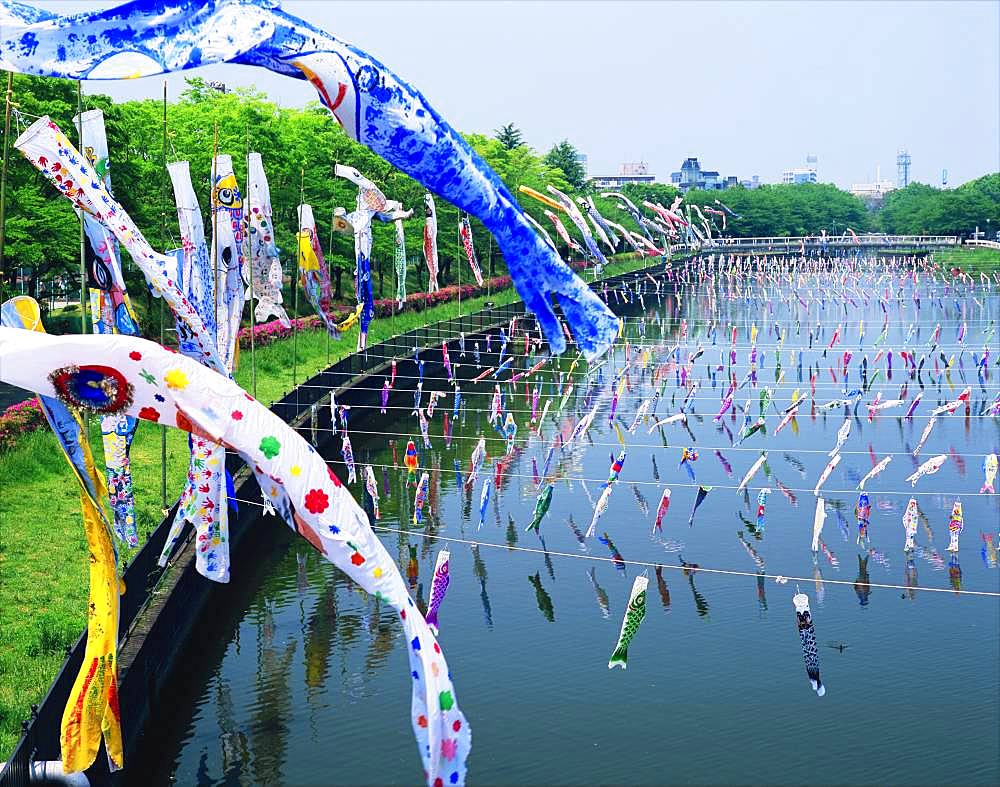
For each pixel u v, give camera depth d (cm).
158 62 1289
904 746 3697
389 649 4397
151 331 8488
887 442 7781
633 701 3997
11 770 2383
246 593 4969
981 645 4478
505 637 4553
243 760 3569
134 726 3419
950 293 18088
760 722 3853
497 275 16962
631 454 7544
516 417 8856
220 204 5159
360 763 3556
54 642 3612
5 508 4925
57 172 2403
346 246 11719
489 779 3472
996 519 6041
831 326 14125
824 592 5038
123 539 3406
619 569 5334
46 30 1302
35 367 1758
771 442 7831
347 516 1747
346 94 1279
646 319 15088
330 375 7844
